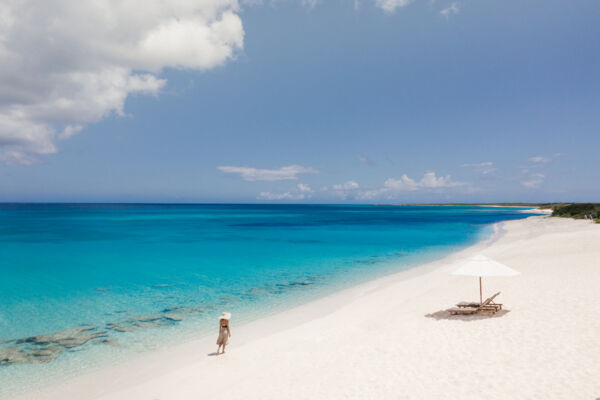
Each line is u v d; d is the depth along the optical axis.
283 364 9.55
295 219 96.44
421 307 14.15
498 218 99.38
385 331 11.45
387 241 41.53
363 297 16.92
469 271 12.36
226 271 24.05
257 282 20.73
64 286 20.03
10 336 12.52
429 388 7.50
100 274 23.20
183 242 41.19
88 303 16.64
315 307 15.66
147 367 10.02
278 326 13.26
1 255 31.16
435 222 81.50
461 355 8.97
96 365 10.23
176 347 11.46
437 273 21.62
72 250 34.44
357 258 29.11
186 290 19.03
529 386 7.19
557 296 13.35
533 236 40.38
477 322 11.44
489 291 15.73
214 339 12.12
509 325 10.77
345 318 13.71
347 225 71.38
